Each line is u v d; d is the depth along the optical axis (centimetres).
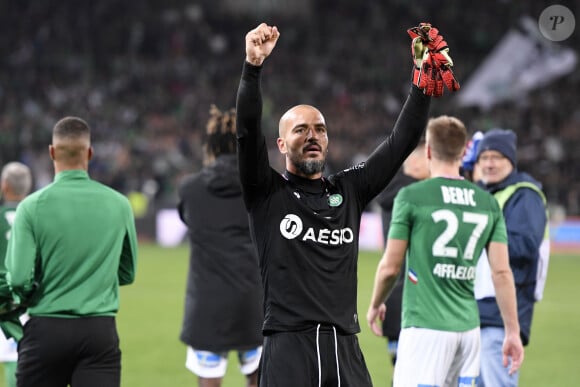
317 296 1616
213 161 2419
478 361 1922
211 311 2325
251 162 1611
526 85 12319
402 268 2400
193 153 11431
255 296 2352
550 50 12212
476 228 1922
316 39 14638
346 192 1694
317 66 13962
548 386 3150
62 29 14250
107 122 12375
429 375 1875
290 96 13350
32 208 1792
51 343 1772
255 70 1573
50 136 11756
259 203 1655
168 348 3894
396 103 13275
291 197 1652
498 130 2258
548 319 4856
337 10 15150
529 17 13475
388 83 13800
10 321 1878
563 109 12850
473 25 14775
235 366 3494
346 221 1666
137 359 3628
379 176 1730
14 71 13362
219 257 2344
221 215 2356
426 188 1936
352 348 1639
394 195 2425
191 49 14362
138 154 11400
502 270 1945
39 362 1777
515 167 2248
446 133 1964
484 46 14562
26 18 14312
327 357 1595
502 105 12756
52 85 13112
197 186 2389
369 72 13938
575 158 11794
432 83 1694
